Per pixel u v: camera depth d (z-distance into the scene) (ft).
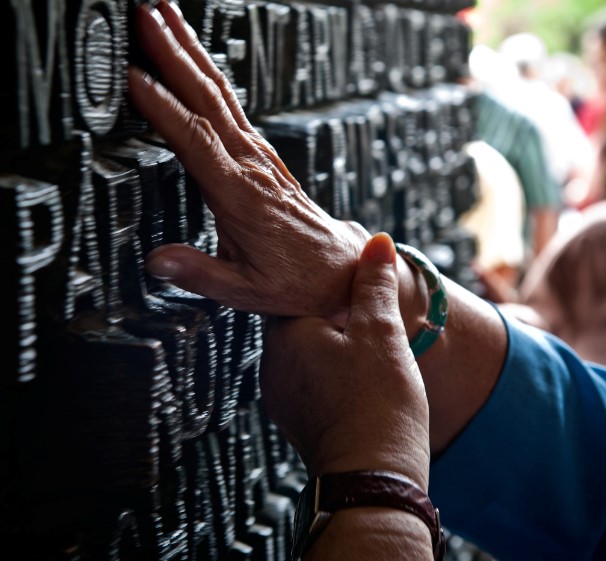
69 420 2.01
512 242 7.91
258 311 2.24
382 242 2.32
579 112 16.42
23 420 2.02
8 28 1.65
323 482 2.09
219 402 2.40
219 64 2.48
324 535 2.04
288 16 2.98
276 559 2.93
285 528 2.99
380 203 3.96
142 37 2.03
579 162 12.89
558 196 9.39
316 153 3.09
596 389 3.03
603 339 5.17
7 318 1.71
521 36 12.79
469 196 5.42
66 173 1.89
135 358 1.95
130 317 2.12
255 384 2.65
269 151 2.23
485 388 2.84
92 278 1.98
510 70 10.23
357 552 1.99
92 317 2.04
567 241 5.39
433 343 2.71
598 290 5.23
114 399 1.98
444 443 2.89
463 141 5.22
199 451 2.46
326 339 2.21
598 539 2.97
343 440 2.12
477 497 2.91
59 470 2.04
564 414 2.92
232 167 2.11
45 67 1.75
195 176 2.09
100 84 1.94
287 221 2.20
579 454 2.94
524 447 2.86
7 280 1.69
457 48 5.31
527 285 5.67
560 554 2.98
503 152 9.23
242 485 2.75
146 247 2.17
